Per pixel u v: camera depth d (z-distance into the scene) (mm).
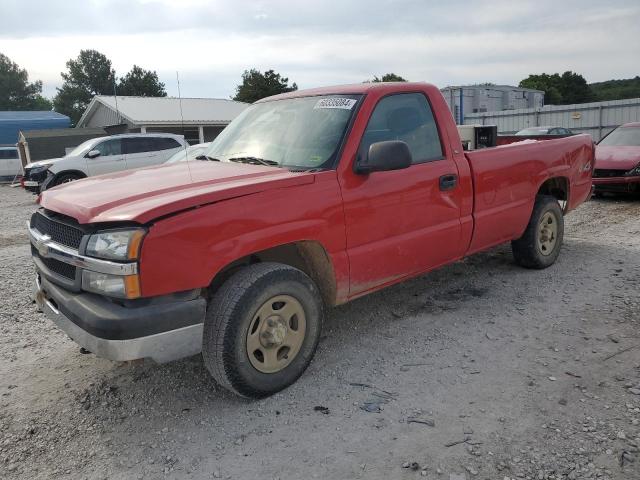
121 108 29219
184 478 2691
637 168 10195
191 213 2967
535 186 5359
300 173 3537
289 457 2812
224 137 4660
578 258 6219
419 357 3871
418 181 4125
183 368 3842
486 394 3324
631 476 2555
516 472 2613
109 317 2840
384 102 4074
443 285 5414
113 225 2922
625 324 4277
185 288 2969
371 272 3912
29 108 89812
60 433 3125
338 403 3301
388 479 2613
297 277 3414
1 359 4102
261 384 3305
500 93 37031
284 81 49250
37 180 15930
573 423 2977
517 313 4609
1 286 5945
